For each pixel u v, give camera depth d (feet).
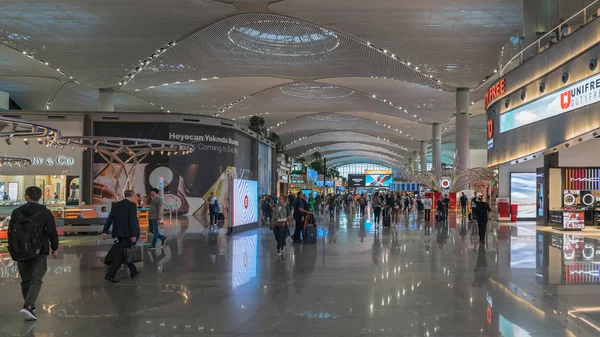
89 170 83.05
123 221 25.64
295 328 16.47
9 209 62.03
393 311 18.72
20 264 18.38
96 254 36.65
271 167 124.47
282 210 37.45
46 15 79.36
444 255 35.76
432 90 131.85
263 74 118.01
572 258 33.71
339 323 17.06
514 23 80.48
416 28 83.97
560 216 61.00
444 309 18.97
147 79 118.01
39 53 98.32
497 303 19.98
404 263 31.65
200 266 30.48
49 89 130.52
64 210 55.16
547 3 70.69
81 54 98.99
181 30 87.40
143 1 74.23
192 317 17.98
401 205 134.10
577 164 64.90
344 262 32.22
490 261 32.40
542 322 17.02
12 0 73.31
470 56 97.45
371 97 144.15
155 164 86.07
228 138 92.12
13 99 138.51
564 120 56.70
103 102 126.31
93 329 16.51
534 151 64.54
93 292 22.53
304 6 77.51
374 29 85.56
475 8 75.31
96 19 81.25
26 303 17.72
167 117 85.20
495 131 79.15
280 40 94.94
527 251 37.93
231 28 89.56
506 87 73.46
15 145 82.69
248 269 29.22
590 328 16.29
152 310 19.08
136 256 26.14
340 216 100.48
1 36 88.58
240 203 57.82
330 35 92.02
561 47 57.36
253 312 18.67
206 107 156.46
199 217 85.35
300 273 27.71
